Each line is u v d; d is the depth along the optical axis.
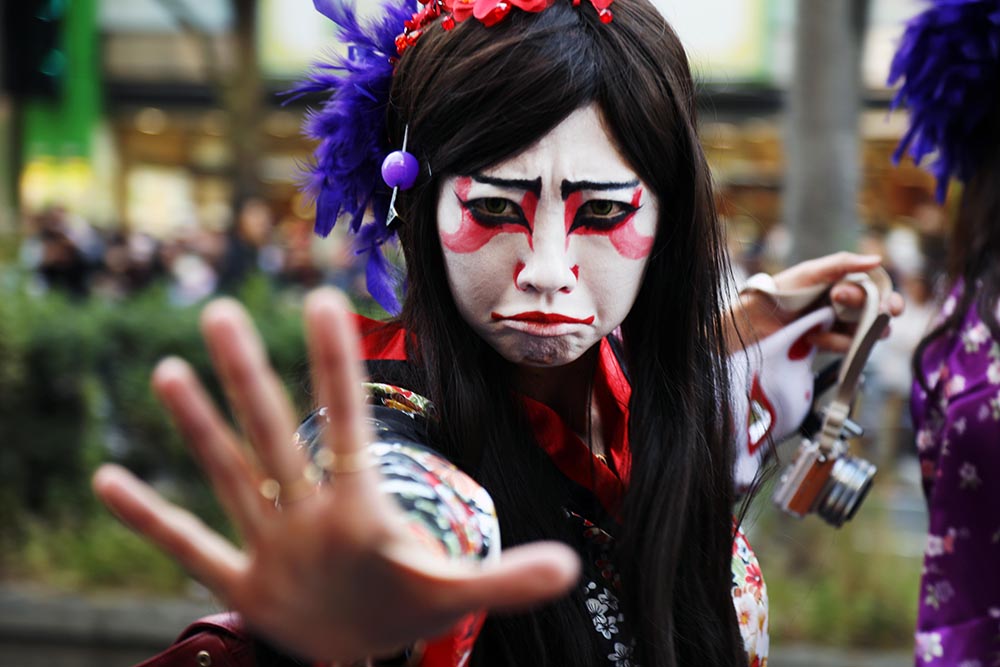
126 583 5.23
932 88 1.90
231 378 0.81
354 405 0.83
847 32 4.84
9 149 9.39
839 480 1.68
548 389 1.37
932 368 1.85
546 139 1.20
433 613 0.85
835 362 1.84
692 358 1.35
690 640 1.33
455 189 1.22
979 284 1.80
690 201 1.29
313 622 0.86
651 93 1.23
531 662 1.23
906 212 7.57
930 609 1.77
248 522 0.84
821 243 4.87
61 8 9.01
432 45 1.25
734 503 1.45
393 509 0.92
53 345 5.47
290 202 9.17
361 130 1.39
